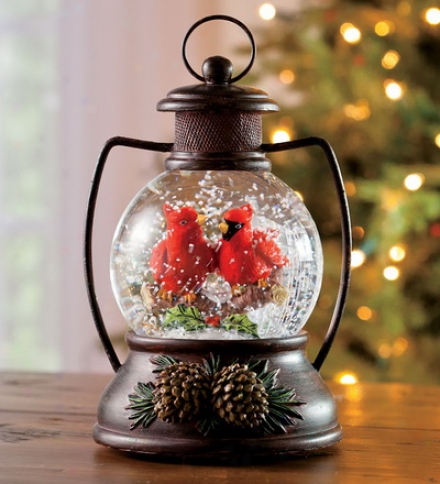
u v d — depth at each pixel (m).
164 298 1.01
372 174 2.36
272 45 2.45
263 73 2.43
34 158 3.06
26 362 3.09
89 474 0.96
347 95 2.31
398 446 1.08
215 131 1.03
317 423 1.01
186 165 1.04
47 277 3.05
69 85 2.98
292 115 2.34
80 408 1.30
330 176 2.34
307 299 1.05
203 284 1.00
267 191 1.04
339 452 1.05
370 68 2.33
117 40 2.94
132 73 2.94
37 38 3.03
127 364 1.05
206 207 1.01
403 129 2.34
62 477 0.95
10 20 3.06
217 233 1.00
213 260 1.00
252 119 1.04
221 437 0.98
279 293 1.01
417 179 2.20
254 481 0.93
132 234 1.04
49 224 3.04
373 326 2.32
